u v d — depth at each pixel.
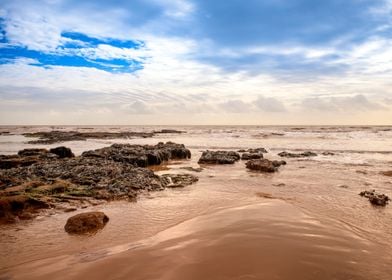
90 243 8.41
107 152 26.00
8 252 7.89
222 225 8.97
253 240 7.60
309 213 10.51
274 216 9.70
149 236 8.80
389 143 46.16
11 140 58.53
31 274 6.42
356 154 32.22
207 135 74.69
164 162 27.75
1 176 15.30
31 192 13.02
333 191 14.84
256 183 17.08
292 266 6.23
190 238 8.06
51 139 59.19
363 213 11.02
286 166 23.95
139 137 66.94
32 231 9.47
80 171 17.66
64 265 6.82
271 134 75.38
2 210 10.62
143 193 14.54
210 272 6.02
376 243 7.88
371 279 5.91
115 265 6.55
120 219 10.58
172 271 6.12
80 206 12.26
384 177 18.70
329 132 83.56
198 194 14.33
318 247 7.21
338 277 5.90
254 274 5.90
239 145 44.81
